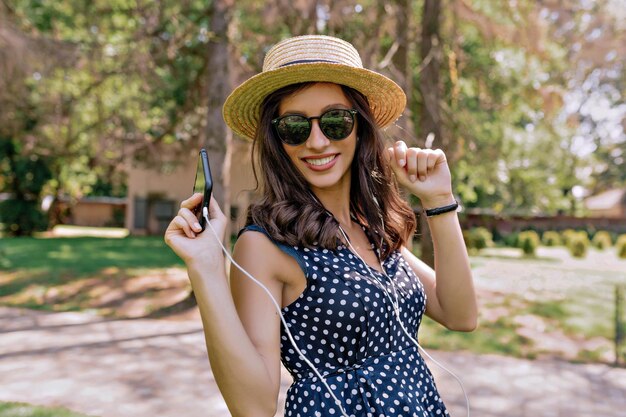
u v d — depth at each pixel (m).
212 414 4.19
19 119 10.94
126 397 4.54
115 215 33.78
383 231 1.59
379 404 1.32
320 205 1.48
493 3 8.96
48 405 4.27
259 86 1.48
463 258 1.62
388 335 1.41
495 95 10.74
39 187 21.78
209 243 1.21
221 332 1.16
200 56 10.06
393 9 8.12
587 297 9.80
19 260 12.97
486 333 7.13
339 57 1.51
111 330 7.14
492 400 4.74
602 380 5.41
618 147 26.17
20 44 8.11
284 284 1.39
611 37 7.89
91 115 11.91
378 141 1.62
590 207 38.81
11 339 6.57
